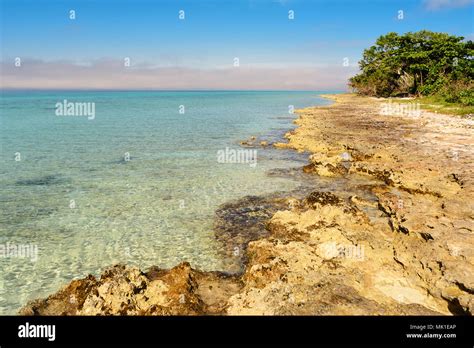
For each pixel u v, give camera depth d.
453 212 14.12
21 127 45.78
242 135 39.06
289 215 14.80
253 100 131.25
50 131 41.91
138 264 12.32
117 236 14.44
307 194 19.02
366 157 25.12
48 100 134.62
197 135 38.94
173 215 16.45
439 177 18.80
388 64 86.12
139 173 23.34
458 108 50.34
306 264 11.09
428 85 70.88
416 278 10.56
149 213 16.72
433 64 72.19
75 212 16.84
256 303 9.23
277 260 11.09
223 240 13.99
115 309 9.17
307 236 13.26
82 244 13.78
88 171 23.84
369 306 8.97
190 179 22.00
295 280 10.20
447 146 26.30
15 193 19.45
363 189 19.48
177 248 13.43
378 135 33.06
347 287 9.74
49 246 13.62
